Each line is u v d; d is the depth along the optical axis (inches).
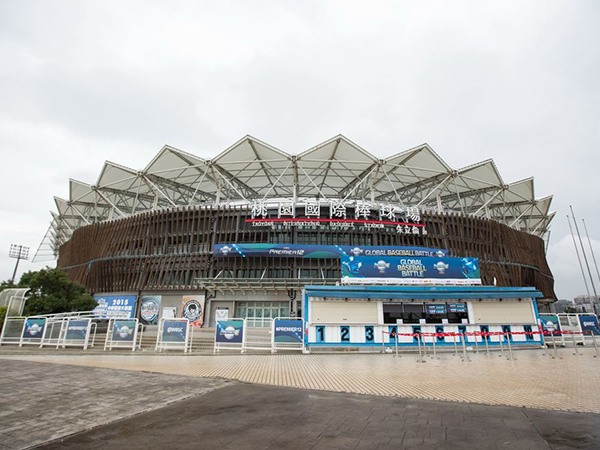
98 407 251.9
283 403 260.2
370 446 171.6
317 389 310.7
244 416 227.6
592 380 340.8
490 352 616.4
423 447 169.3
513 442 174.6
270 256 1350.9
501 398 269.4
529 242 1804.9
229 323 651.5
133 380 355.6
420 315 677.9
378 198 2092.8
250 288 1327.5
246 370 427.2
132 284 1469.0
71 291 1098.1
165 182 1772.9
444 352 619.8
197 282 1386.6
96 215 2049.7
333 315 658.2
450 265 831.1
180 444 178.1
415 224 1487.5
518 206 2037.4
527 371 401.1
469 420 212.5
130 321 684.7
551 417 216.2
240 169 1686.8
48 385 328.8
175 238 1498.5
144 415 231.9
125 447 174.6
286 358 554.9
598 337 852.6
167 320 660.7
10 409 246.5
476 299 695.1
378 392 296.0
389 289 683.4
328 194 2075.5
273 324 650.2
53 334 711.1
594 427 195.8
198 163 1569.9
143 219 1558.8
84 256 1688.0
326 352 630.5
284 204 1480.1
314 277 1386.6
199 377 374.6
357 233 1477.6
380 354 604.4
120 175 1652.3
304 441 180.1
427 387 315.0
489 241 1605.6
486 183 1706.4
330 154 1552.7
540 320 745.6
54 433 196.5
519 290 710.5
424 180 1766.7
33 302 986.7
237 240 1441.9
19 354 609.6
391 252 1309.1
